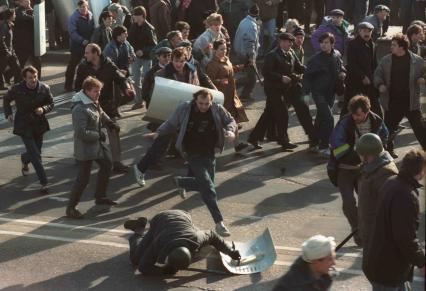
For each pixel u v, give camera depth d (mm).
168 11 30875
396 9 36562
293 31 23922
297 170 21016
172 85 20062
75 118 17422
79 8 28922
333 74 21734
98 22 30328
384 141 15688
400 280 11250
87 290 14195
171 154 21875
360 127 15500
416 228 10883
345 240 14250
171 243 14281
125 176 20641
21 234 16891
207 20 23266
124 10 29125
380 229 11094
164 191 19562
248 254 15383
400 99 21203
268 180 20297
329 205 18484
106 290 14188
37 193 19609
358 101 15297
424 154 10891
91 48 20172
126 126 25141
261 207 18391
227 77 22469
